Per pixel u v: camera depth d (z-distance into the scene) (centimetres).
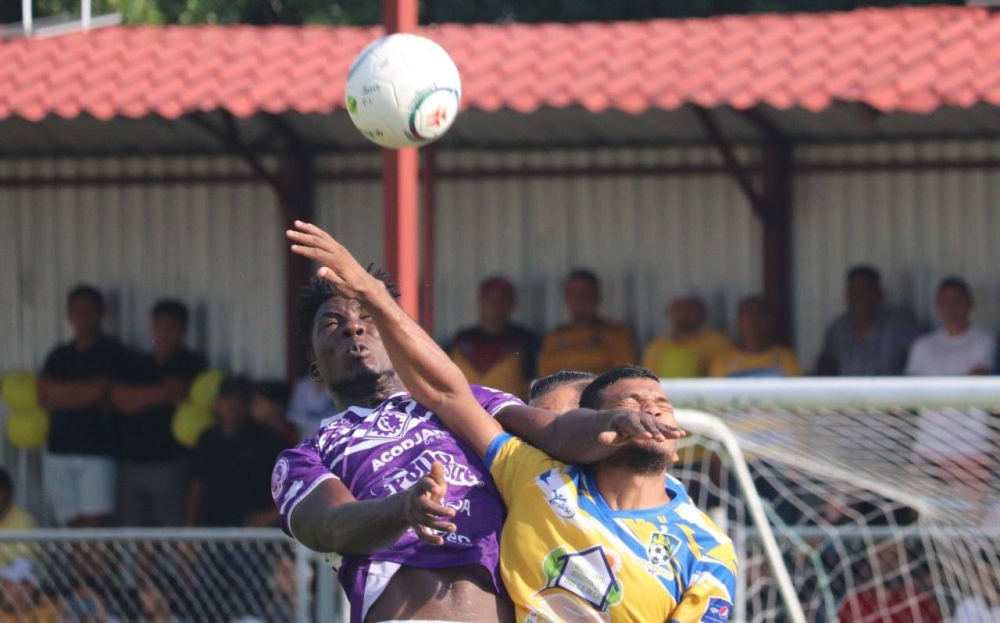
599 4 5438
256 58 3406
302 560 2503
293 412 3541
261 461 3356
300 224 1355
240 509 3328
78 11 5694
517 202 3922
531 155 3912
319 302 1545
